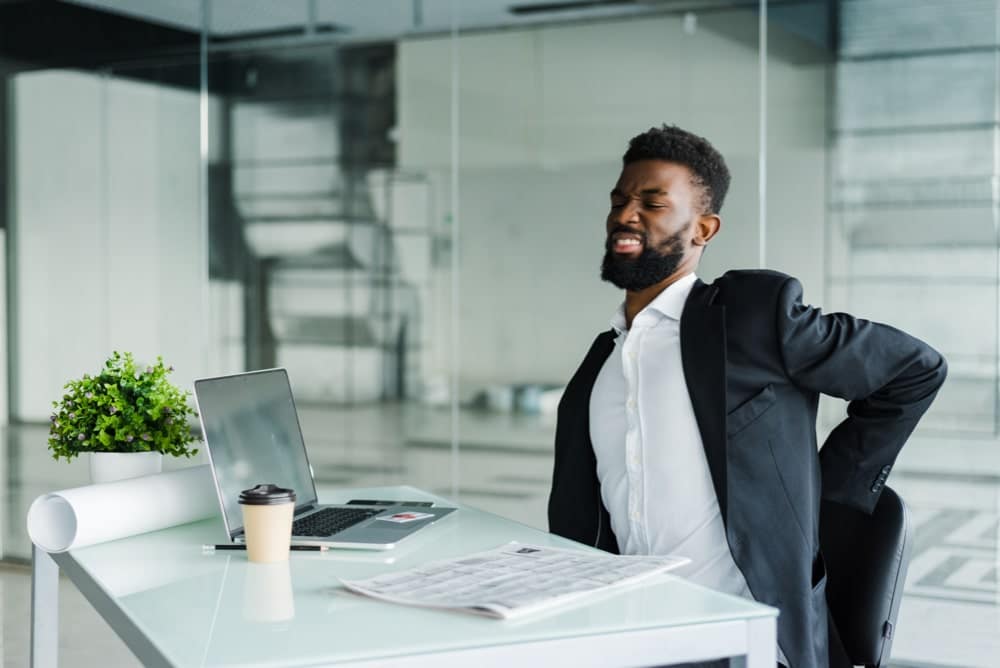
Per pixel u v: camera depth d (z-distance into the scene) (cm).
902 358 170
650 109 500
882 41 390
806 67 411
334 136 565
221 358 542
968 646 333
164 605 133
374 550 165
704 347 173
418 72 564
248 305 550
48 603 195
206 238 536
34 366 489
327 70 561
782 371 171
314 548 165
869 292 392
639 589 137
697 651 125
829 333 169
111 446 202
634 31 502
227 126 539
